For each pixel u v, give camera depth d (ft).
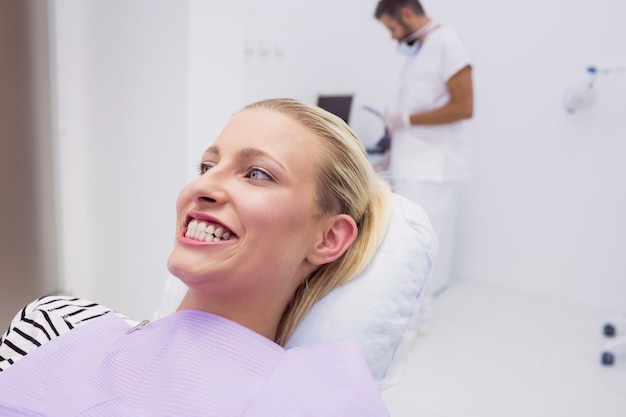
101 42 6.26
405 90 7.40
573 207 8.93
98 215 6.86
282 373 2.08
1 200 6.40
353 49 9.50
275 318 2.49
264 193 2.18
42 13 6.32
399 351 2.81
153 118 5.89
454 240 10.15
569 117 8.70
